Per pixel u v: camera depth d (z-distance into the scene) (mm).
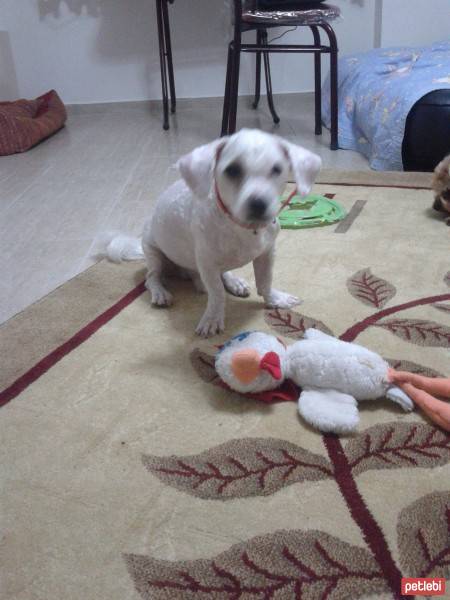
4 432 898
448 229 1609
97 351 1107
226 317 1226
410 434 855
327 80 3092
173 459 832
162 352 1104
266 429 883
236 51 2422
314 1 2521
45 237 1755
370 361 916
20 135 2807
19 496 783
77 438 882
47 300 1310
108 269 1478
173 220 1215
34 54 3582
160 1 2963
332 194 1939
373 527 705
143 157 2605
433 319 1158
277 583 645
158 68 3623
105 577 664
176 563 676
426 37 3363
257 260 1199
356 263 1433
